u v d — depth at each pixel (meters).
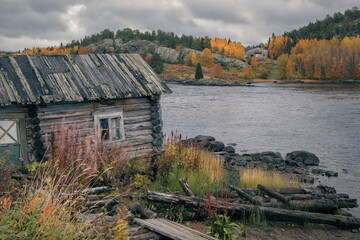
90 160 8.41
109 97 10.48
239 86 99.31
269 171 16.23
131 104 11.42
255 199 10.05
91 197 7.09
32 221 3.94
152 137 11.95
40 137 9.68
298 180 15.04
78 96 10.00
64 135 9.27
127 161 10.16
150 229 6.39
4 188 5.64
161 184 10.04
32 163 9.47
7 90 9.27
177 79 116.25
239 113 38.62
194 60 160.12
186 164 11.67
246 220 8.89
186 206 8.34
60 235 4.05
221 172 12.56
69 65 11.19
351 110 40.12
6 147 9.38
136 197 8.41
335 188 14.06
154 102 11.79
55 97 9.62
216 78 125.50
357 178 15.62
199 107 44.16
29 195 4.91
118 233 4.71
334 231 9.05
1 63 10.19
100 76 11.23
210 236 6.51
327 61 135.50
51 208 4.22
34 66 10.51
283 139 24.81
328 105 45.81
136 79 11.75
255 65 171.50
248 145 23.02
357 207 11.35
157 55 136.12
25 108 9.64
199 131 27.81
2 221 3.73
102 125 10.95
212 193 10.09
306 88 87.25
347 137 25.12
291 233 8.55
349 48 151.62
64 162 8.09
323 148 21.94
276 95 64.25
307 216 9.15
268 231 8.43
